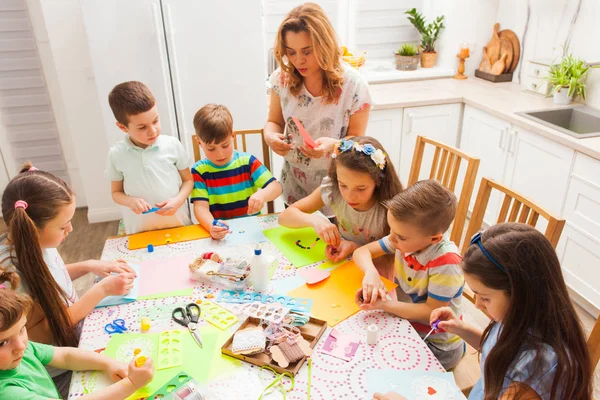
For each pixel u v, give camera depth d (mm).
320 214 1873
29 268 1219
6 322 931
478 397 1139
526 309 904
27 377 1052
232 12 2406
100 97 2426
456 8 3527
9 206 1255
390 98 3170
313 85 1915
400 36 3822
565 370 886
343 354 1166
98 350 1197
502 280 921
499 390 943
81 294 2604
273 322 1228
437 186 1314
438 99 3145
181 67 2459
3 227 3354
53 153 3447
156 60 2412
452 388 1064
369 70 3717
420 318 1321
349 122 1982
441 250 1347
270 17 3377
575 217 2455
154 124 1745
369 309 1316
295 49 1752
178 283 1450
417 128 3229
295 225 1704
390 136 3207
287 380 1091
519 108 2883
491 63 3572
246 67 2539
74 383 1101
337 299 1365
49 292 1255
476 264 953
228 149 1833
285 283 1439
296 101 1964
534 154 2666
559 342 898
